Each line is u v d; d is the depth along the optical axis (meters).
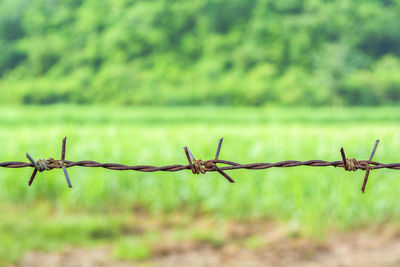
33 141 13.70
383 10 100.81
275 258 7.15
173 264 6.87
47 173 10.69
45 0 110.75
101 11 107.88
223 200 9.62
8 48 104.50
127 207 10.16
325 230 8.14
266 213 9.33
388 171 9.77
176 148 12.61
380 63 95.56
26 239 7.53
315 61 93.44
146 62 101.31
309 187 9.27
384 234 8.08
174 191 10.28
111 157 11.74
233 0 104.75
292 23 100.88
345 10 100.75
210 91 94.81
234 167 2.58
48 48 102.94
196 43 102.56
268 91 93.31
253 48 98.88
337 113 52.31
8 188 10.46
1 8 109.19
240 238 8.14
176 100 94.62
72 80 98.56
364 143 12.16
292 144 12.48
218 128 20.50
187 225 9.05
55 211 9.83
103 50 102.75
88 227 8.27
